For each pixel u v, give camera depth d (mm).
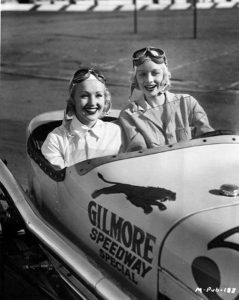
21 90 10008
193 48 13516
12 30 17438
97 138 3367
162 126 3258
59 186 3230
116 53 13180
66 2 25562
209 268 2227
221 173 2744
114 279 2582
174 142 3238
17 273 3418
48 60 12758
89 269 2617
